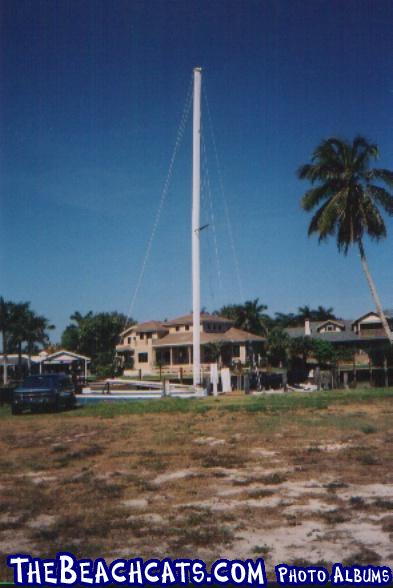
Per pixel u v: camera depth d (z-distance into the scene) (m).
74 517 8.80
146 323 74.62
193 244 38.97
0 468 13.29
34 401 28.08
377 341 67.19
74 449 15.98
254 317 89.56
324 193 44.50
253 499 9.59
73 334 87.69
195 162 39.28
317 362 59.31
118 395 38.25
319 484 10.54
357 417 21.59
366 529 7.84
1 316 65.75
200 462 13.12
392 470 11.66
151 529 8.06
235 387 40.81
